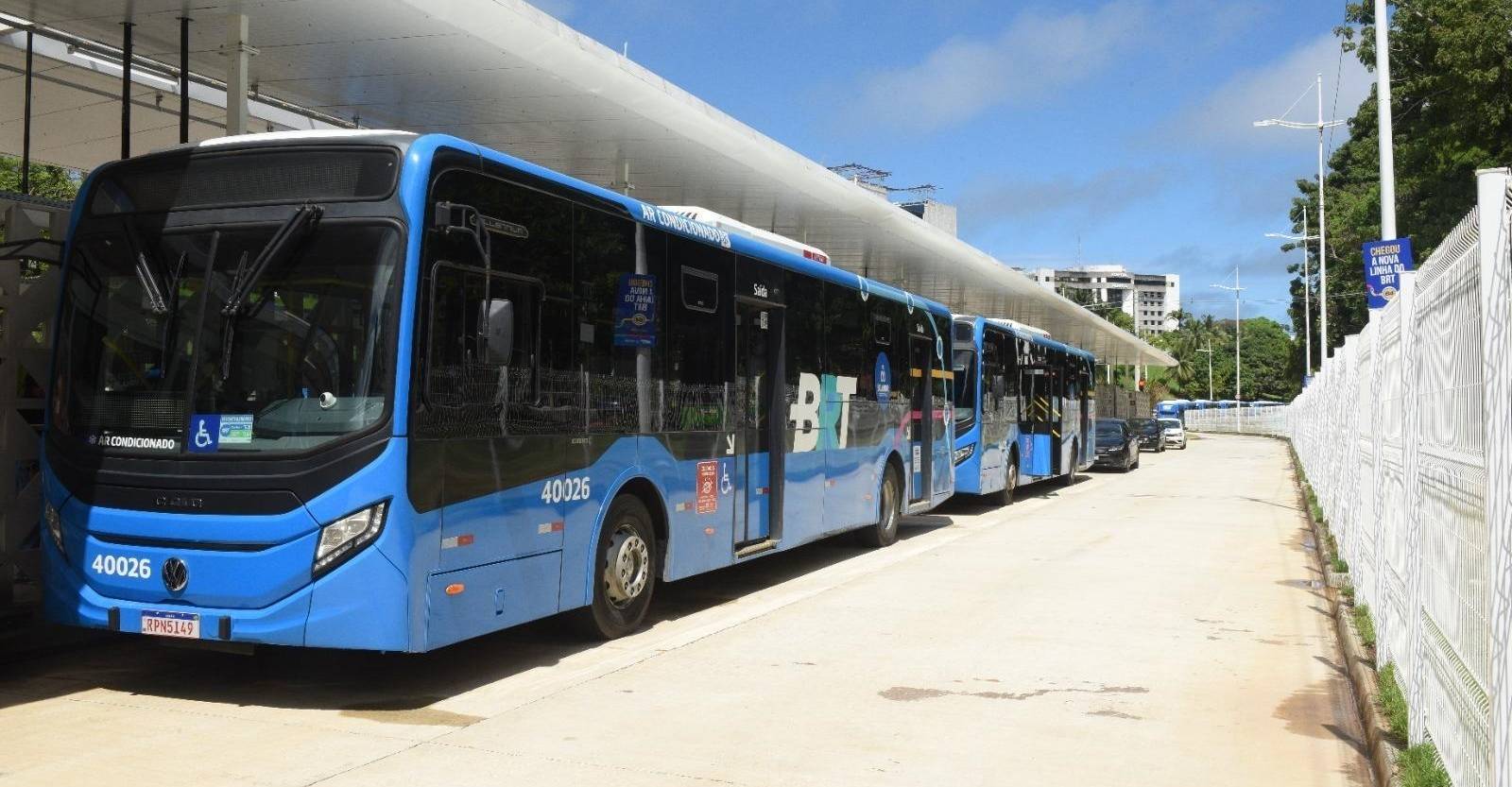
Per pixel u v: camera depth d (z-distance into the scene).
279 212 7.05
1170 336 148.00
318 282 6.93
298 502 6.73
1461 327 4.91
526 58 11.34
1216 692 7.78
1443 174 30.81
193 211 7.24
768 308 11.72
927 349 17.12
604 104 12.86
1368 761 6.28
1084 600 11.38
